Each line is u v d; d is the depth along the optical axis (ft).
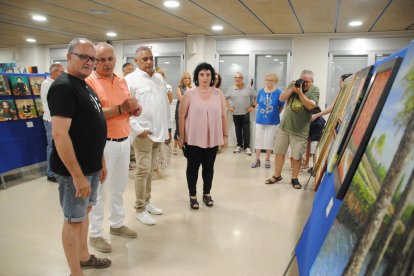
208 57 21.81
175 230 8.89
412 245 1.58
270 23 16.71
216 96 10.02
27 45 26.27
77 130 5.40
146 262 7.25
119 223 8.38
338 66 19.85
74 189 5.52
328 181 5.07
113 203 8.21
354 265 2.17
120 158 7.63
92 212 7.52
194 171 10.28
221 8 13.66
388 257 1.77
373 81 4.10
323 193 5.19
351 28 17.66
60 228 8.85
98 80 7.01
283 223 9.47
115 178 7.88
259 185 13.17
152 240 8.28
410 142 1.96
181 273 6.86
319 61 19.93
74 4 13.25
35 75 14.33
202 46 21.18
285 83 20.85
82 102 5.39
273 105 15.53
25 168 14.76
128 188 12.46
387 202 2.02
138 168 9.07
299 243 5.40
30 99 13.76
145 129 8.43
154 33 20.49
